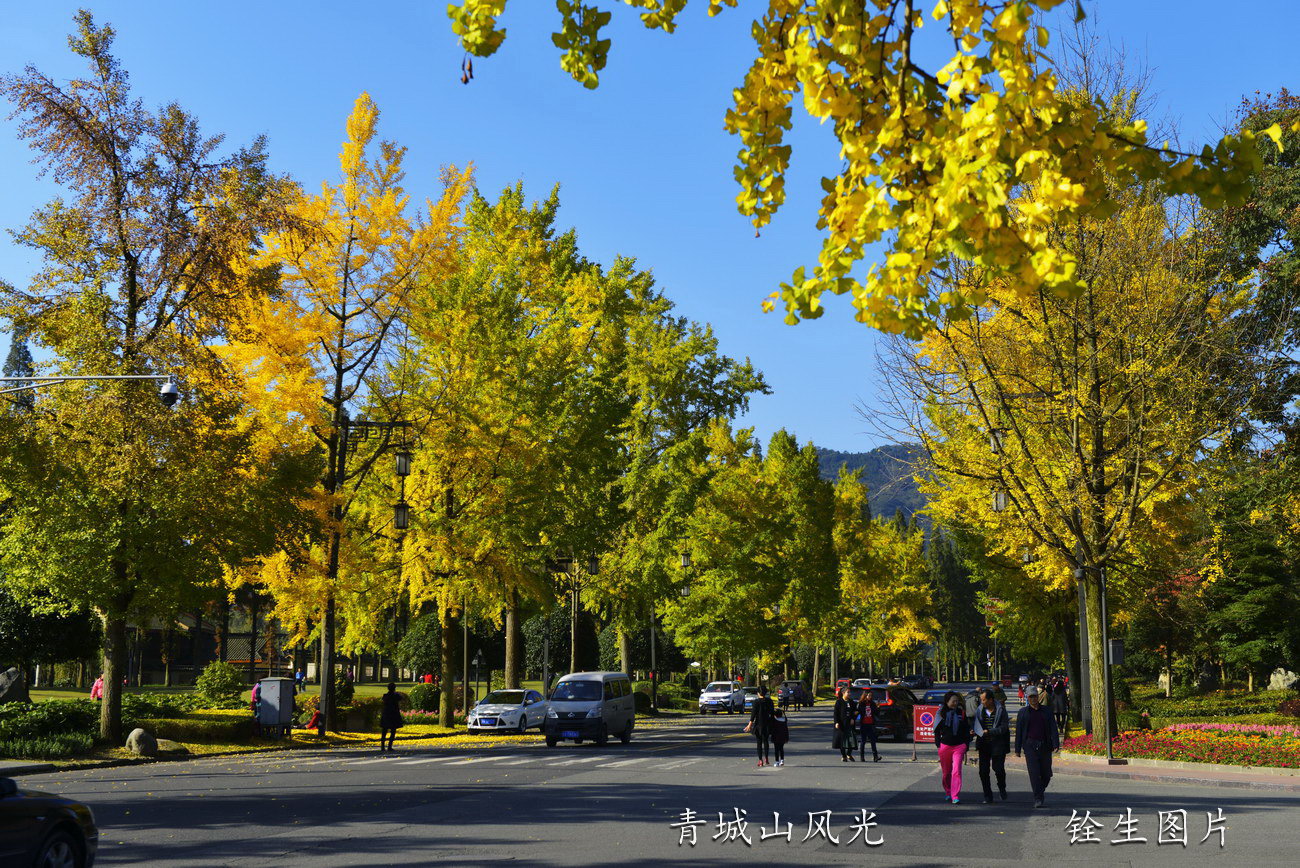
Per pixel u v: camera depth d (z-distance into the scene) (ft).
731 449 193.16
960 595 462.60
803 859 37.29
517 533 115.34
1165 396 87.71
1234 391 90.22
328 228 102.68
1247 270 108.58
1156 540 107.55
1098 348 88.17
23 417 81.76
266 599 244.22
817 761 86.43
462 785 62.59
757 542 187.21
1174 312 86.02
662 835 42.68
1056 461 93.56
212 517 84.64
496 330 115.65
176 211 87.51
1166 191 14.32
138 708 105.91
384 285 103.81
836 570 217.56
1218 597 181.68
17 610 119.75
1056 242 81.51
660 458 157.28
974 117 13.09
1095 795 62.03
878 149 14.66
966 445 94.63
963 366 86.07
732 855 37.96
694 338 159.43
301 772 71.51
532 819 47.32
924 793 61.72
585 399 127.44
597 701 103.81
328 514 104.12
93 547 82.48
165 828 43.73
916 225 13.85
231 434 88.53
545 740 110.22
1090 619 94.63
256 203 88.79
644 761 83.82
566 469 126.31
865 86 14.92
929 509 119.75
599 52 15.19
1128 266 85.05
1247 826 48.01
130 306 88.63
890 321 14.30
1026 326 89.25
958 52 13.92
